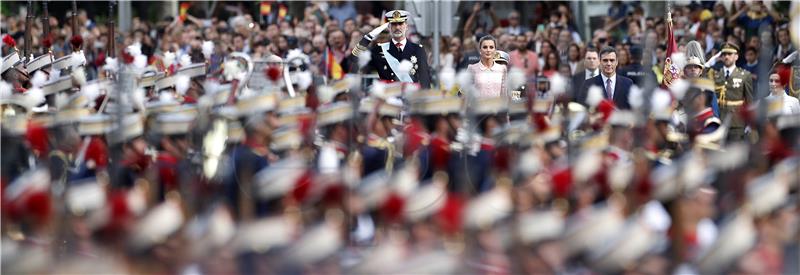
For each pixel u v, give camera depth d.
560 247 24.23
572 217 24.86
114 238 24.52
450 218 24.47
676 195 25.31
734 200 25.77
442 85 33.62
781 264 24.58
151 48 52.47
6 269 24.34
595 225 23.97
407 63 37.19
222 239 24.56
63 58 39.31
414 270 23.66
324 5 55.56
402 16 38.03
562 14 52.88
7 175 28.30
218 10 57.44
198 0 58.03
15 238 25.78
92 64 49.66
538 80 41.94
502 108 30.42
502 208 24.73
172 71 36.59
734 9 49.94
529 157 26.66
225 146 27.52
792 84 39.88
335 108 29.70
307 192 25.19
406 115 31.48
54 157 28.61
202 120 28.42
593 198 26.27
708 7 52.00
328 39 48.78
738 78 42.06
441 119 29.81
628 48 46.19
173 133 28.52
